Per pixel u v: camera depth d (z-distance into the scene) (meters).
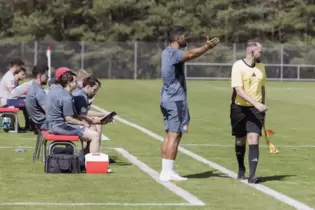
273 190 21.89
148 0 127.38
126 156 29.50
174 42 23.62
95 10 126.44
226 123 45.00
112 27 126.38
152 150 31.58
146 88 80.25
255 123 23.05
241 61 23.11
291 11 127.44
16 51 112.25
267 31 127.94
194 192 21.31
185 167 26.83
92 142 25.52
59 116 25.56
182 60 23.14
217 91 76.56
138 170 25.72
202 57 112.75
